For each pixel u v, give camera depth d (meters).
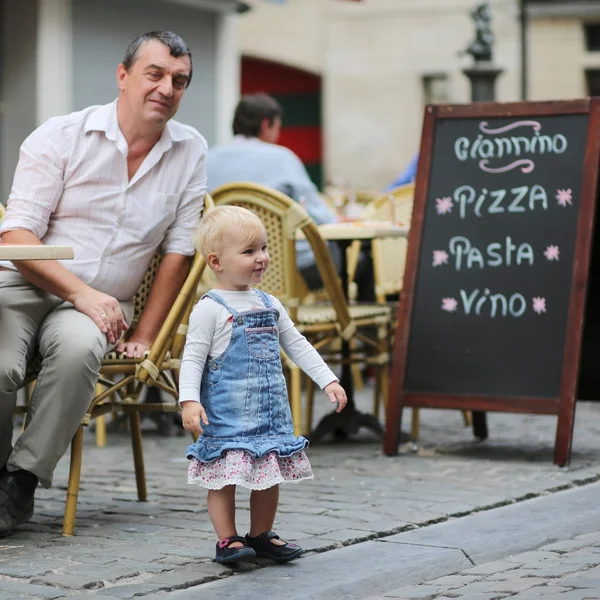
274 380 5.58
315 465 8.13
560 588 5.11
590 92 28.97
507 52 28.94
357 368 12.39
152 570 5.35
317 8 29.81
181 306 6.53
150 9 18.41
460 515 6.56
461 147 8.77
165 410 6.57
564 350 8.14
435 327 8.54
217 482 5.39
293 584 5.21
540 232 8.40
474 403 8.31
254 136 10.50
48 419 6.02
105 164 6.58
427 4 29.11
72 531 6.06
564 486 7.38
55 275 6.28
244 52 29.95
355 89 29.77
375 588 5.24
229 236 5.54
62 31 16.92
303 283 10.76
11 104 17.12
